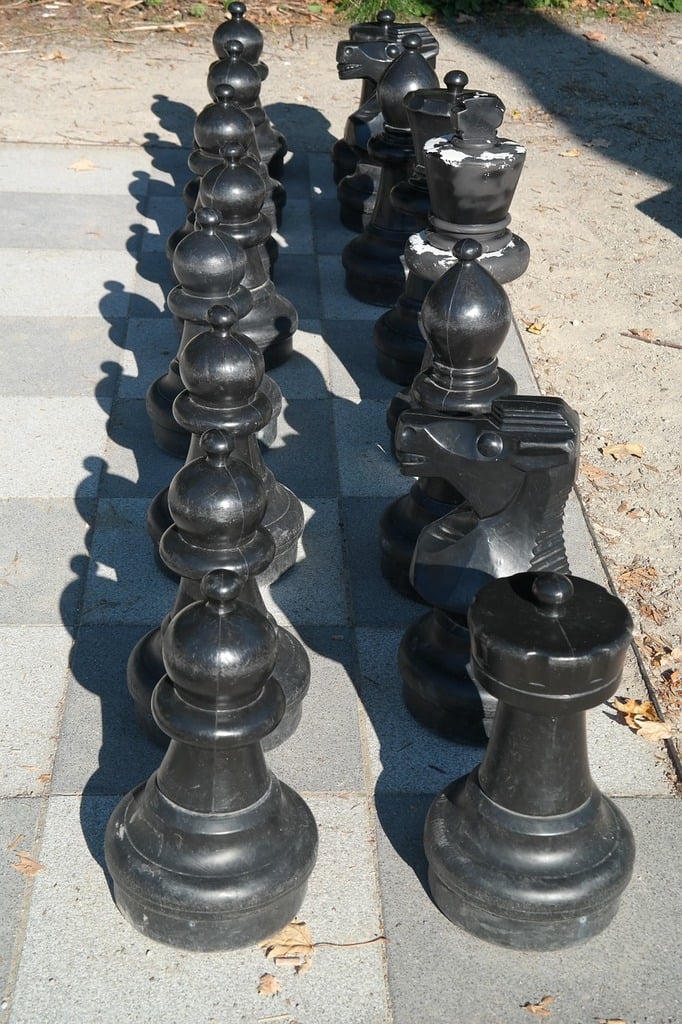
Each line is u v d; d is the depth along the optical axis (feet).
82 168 26.35
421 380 12.60
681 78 34.12
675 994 9.71
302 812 10.13
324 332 20.68
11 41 33.47
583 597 9.39
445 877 9.86
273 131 24.72
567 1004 9.59
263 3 37.22
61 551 14.80
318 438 17.61
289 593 14.34
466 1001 9.57
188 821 9.45
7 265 22.00
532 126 30.45
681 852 11.00
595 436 18.12
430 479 13.85
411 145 20.11
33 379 18.58
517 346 20.24
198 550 10.36
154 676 11.75
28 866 10.53
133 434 17.39
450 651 11.98
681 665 13.47
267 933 9.87
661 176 28.17
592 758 12.04
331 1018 9.39
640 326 21.54
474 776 10.14
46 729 12.09
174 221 24.31
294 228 24.84
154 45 34.14
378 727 12.35
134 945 9.88
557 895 9.51
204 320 14.03
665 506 16.49
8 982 9.55
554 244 24.57
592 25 37.52
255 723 9.09
